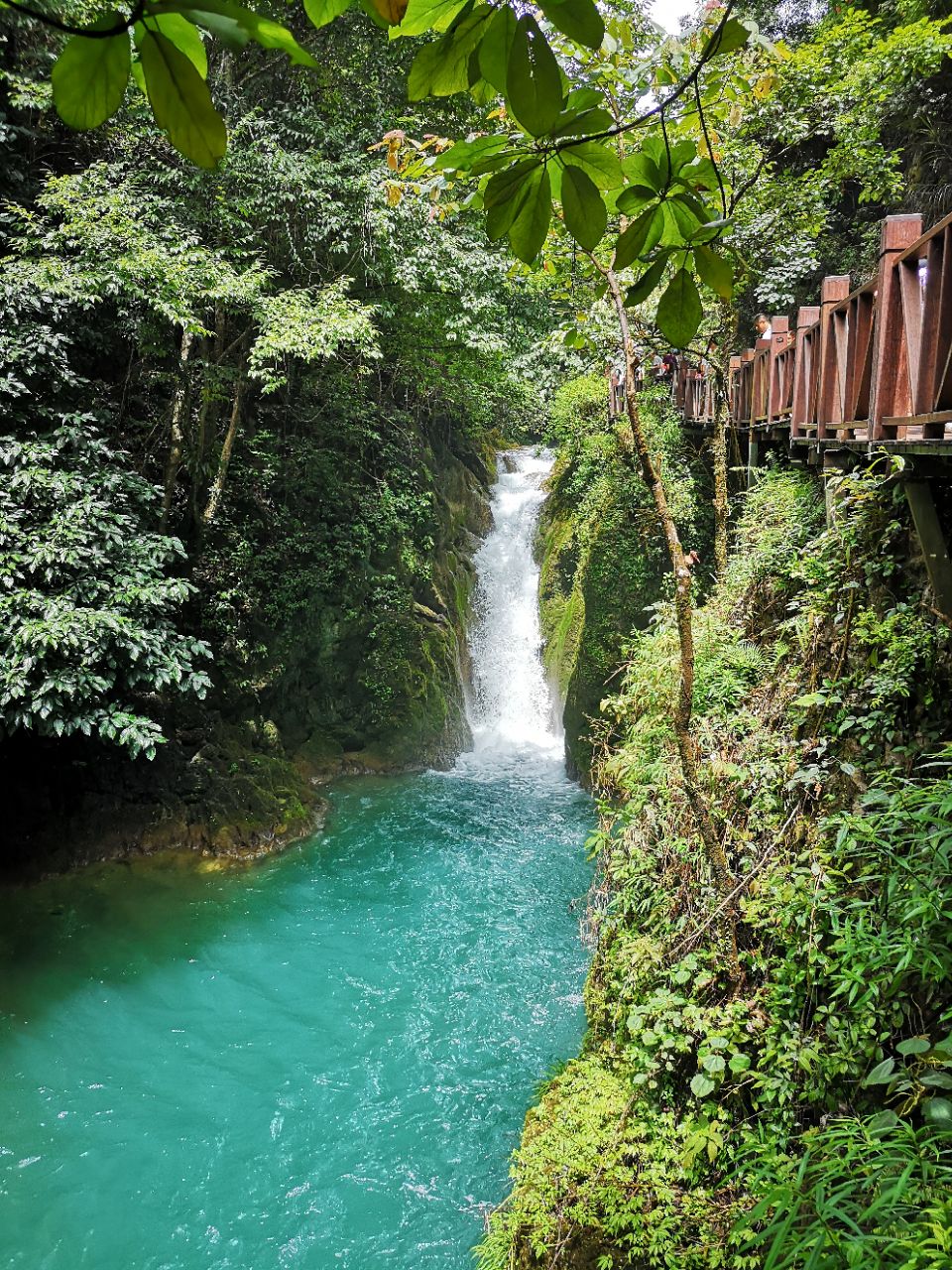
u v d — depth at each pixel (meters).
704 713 5.38
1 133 7.81
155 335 8.73
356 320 8.53
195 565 9.88
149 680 7.55
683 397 11.30
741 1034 3.74
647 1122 3.95
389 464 13.19
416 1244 4.75
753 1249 3.14
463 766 12.77
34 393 7.67
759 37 1.03
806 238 9.04
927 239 3.34
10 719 6.77
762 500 7.07
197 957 7.42
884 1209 2.05
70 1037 6.36
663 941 4.43
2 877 8.06
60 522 7.14
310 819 10.25
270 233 9.95
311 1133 5.55
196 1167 5.27
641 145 0.94
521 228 0.90
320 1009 6.78
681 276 0.97
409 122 10.05
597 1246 3.53
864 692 4.16
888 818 3.38
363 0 0.71
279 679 11.02
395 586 12.60
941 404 3.29
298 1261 4.65
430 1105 5.77
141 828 8.98
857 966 3.13
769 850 4.18
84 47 0.60
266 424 11.72
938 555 3.79
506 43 0.73
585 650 11.62
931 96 10.08
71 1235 4.77
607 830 5.41
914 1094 2.71
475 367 11.87
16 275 7.23
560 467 15.15
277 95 10.42
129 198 7.85
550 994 6.94
